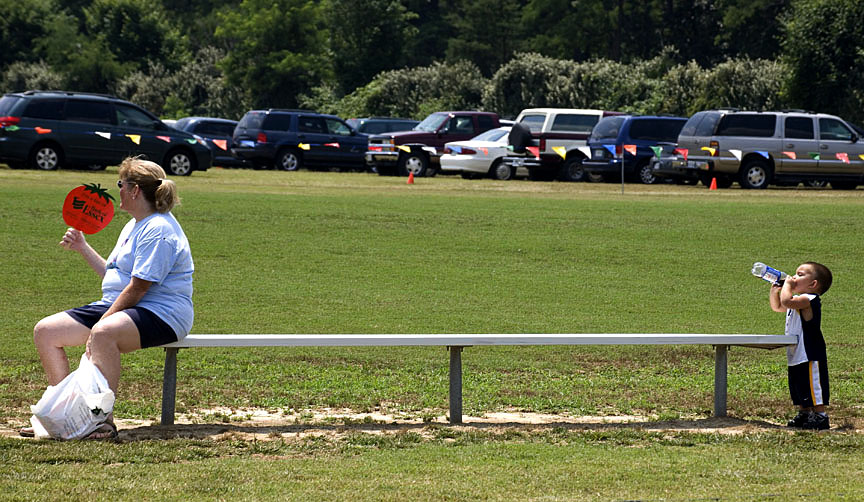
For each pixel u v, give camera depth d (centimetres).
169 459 2084
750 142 10175
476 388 3120
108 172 9888
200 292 4662
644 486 1933
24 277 4797
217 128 13575
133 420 2581
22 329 3800
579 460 2142
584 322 4262
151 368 3250
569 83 19575
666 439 2384
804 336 2625
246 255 5597
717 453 2234
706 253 6078
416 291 4862
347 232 6388
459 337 2553
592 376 3375
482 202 7969
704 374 3441
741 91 18288
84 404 2241
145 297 2366
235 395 2922
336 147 12756
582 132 11712
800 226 7006
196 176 10181
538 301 4712
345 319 4188
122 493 1811
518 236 6444
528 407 2883
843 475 2047
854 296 5084
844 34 16500
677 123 11294
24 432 2309
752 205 8050
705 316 4481
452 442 2328
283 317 4197
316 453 2191
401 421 2645
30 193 7188
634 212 7525
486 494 1856
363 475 1983
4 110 9600
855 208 7931
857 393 3095
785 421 2748
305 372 3297
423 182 10531
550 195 8881
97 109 9825
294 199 7700
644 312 4531
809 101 17062
